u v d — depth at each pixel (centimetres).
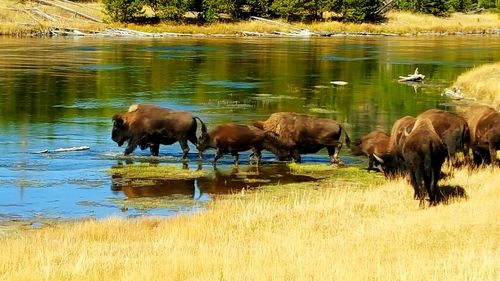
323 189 2761
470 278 1395
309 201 2419
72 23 11938
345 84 6141
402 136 2566
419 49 10062
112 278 1545
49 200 2622
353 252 1703
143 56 8356
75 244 1920
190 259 1664
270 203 2414
